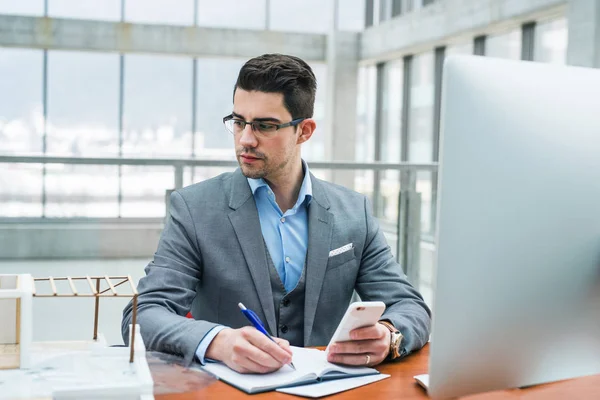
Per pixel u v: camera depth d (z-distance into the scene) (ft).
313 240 4.89
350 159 35.81
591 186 2.89
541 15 20.66
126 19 32.76
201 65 33.81
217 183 5.04
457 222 2.69
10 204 10.85
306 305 4.78
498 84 2.68
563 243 2.87
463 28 24.53
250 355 3.58
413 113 30.86
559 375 3.01
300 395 3.38
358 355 3.83
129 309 4.37
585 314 2.99
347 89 35.45
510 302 2.82
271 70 4.48
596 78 2.91
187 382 3.49
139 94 33.01
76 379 3.22
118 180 10.86
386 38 31.63
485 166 2.69
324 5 35.53
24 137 31.65
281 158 4.62
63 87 31.99
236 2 34.19
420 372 3.86
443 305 2.73
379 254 5.17
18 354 3.43
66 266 10.73
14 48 31.24
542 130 2.77
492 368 2.86
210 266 4.73
